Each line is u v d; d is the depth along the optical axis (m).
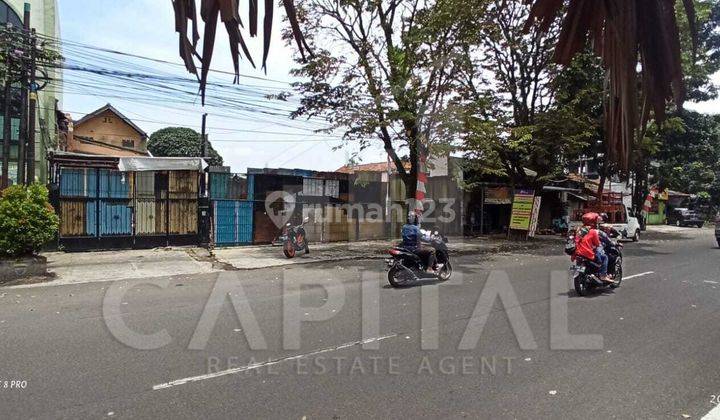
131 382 4.25
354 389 4.11
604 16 1.11
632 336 5.81
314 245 16.59
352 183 18.08
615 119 1.09
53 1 16.42
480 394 4.02
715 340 5.66
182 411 3.67
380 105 12.55
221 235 15.43
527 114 18.58
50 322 6.39
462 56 12.96
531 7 1.18
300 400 3.88
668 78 1.08
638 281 10.01
